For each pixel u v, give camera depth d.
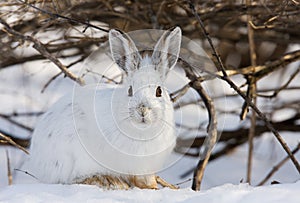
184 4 11.77
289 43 13.66
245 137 13.31
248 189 6.61
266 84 14.86
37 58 12.95
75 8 11.86
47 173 8.16
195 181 9.09
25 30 11.90
